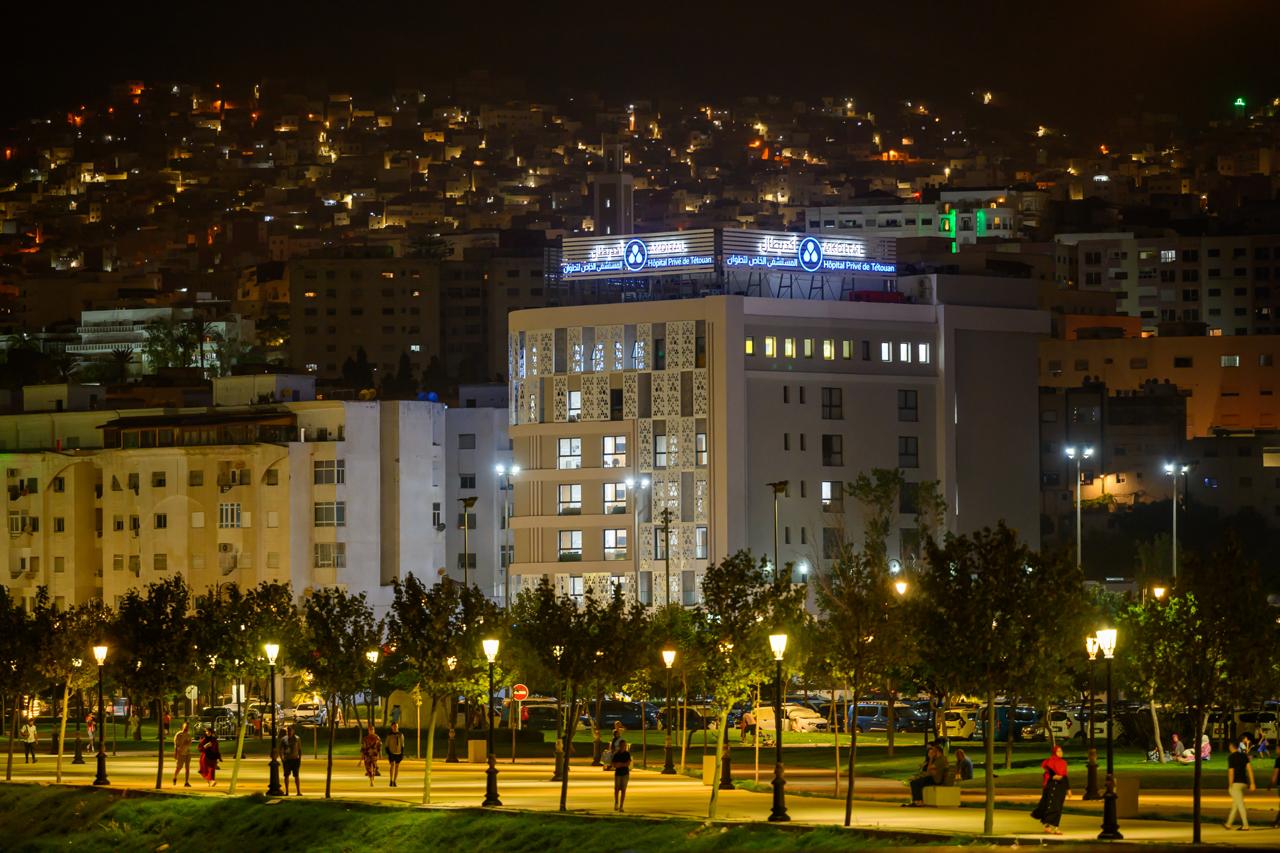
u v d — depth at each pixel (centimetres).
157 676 15862
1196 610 10569
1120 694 19000
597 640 12494
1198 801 9362
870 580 16638
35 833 14738
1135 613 14488
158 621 16162
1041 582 10100
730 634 12825
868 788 13675
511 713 17100
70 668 16875
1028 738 18300
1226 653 10350
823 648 13425
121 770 17212
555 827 11562
